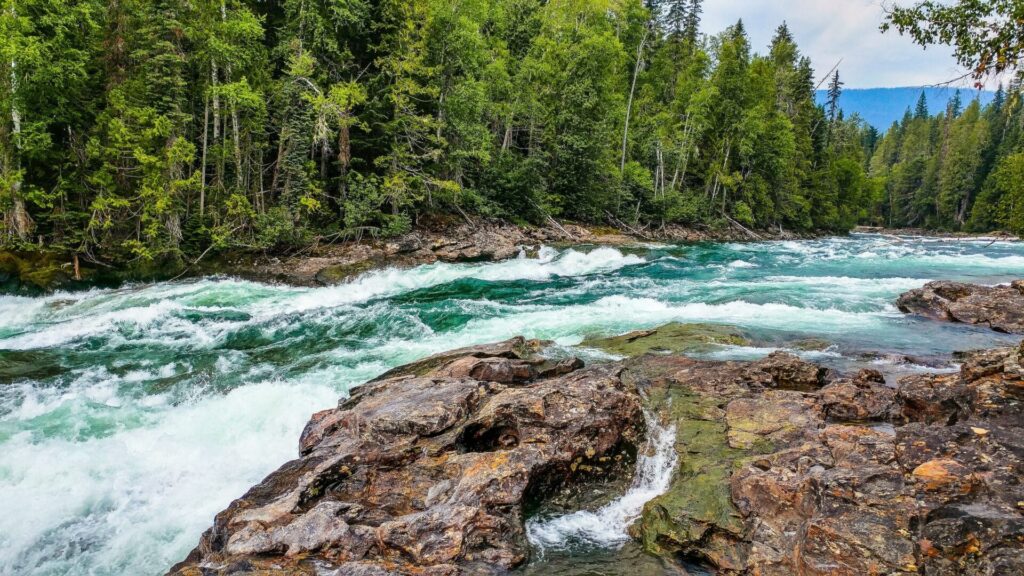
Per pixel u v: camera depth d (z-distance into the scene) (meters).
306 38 24.12
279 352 12.79
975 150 73.94
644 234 41.19
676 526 5.22
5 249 17.94
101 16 21.05
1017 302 13.48
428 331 13.98
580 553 5.24
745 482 5.39
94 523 6.60
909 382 7.47
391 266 22.73
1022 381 6.48
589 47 36.12
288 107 22.78
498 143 37.91
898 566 3.93
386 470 6.48
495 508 5.60
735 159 51.03
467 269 23.33
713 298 16.73
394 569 4.71
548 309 15.93
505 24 40.03
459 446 6.94
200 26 20.77
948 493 4.47
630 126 49.09
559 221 36.47
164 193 19.48
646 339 11.65
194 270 20.81
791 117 59.62
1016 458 4.92
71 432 8.65
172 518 6.72
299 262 21.81
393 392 8.34
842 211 67.19
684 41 58.31
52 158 19.62
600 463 6.71
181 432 8.70
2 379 11.05
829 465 5.44
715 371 8.87
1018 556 3.63
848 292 17.58
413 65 25.12
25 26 18.00
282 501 5.96
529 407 7.05
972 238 53.28
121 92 19.44
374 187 24.75
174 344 13.58
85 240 19.20
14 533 6.39
